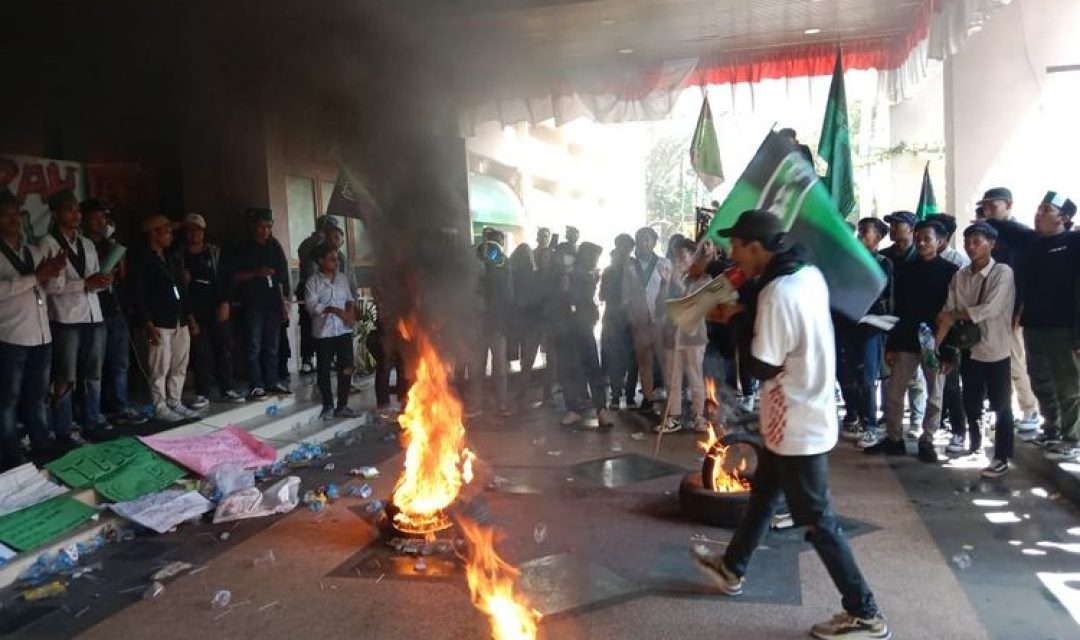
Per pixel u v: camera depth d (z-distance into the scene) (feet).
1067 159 26.02
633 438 23.38
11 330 16.69
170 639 11.75
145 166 28.27
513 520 16.53
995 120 26.43
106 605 12.97
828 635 10.98
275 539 15.83
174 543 15.75
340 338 25.13
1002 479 18.21
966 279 18.39
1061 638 10.95
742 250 11.38
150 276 21.04
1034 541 14.52
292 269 30.55
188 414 21.93
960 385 20.56
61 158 25.84
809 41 30.78
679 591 12.81
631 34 28.43
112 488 17.06
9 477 16.06
